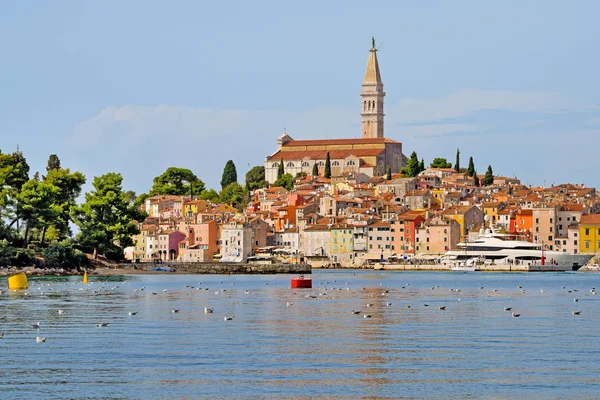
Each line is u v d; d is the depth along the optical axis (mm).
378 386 181125
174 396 173250
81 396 173250
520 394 175625
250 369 195500
